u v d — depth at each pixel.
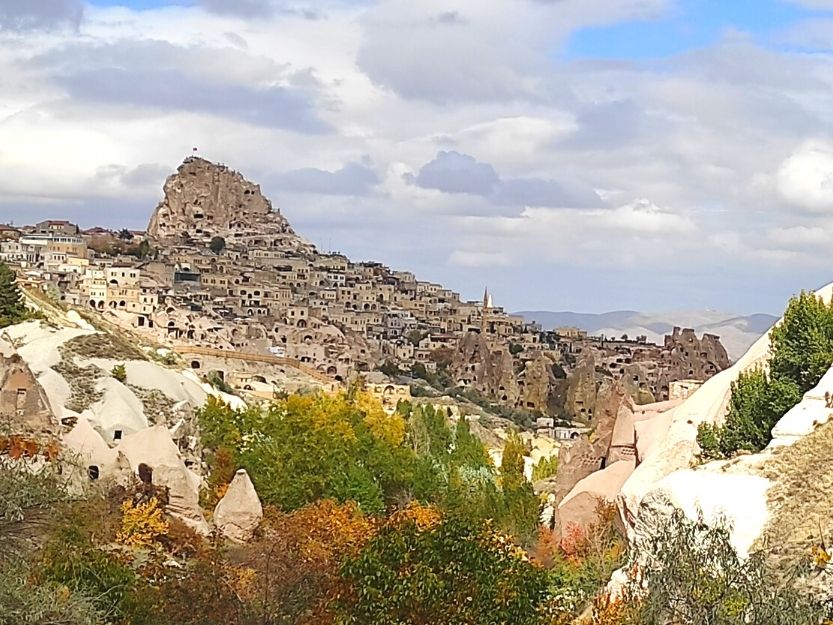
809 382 63.12
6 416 71.94
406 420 133.25
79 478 69.19
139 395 105.06
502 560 41.62
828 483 48.91
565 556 69.75
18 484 40.06
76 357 108.62
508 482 97.12
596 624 41.38
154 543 64.50
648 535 51.03
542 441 198.75
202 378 158.38
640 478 64.88
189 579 49.00
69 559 44.72
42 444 65.81
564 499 78.44
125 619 45.72
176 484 75.31
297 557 53.62
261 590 50.12
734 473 51.81
